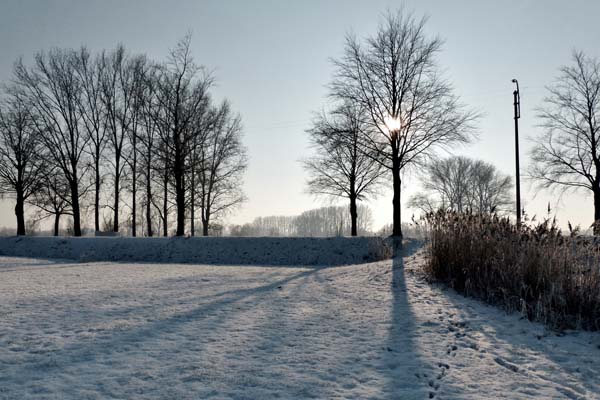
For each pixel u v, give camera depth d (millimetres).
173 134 29141
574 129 26125
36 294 10641
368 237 23328
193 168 30125
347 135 24797
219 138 36281
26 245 28984
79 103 34000
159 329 7082
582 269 8266
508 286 8648
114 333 6840
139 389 4680
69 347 6121
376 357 5719
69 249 27266
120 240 27141
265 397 4484
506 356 5797
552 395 4574
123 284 12648
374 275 12594
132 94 35125
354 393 4590
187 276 14938
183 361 5547
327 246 23297
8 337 6609
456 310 8219
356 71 24984
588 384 4871
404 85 24547
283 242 24297
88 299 9875
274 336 6672
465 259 10258
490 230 10562
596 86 25281
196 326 7281
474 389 4719
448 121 23859
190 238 26172
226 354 5820
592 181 25734
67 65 33719
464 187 51594
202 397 4484
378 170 30672
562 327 6992
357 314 8102
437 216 11992
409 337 6609
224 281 13297
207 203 36844
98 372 5172
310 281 12867
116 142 34688
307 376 5043
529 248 9109
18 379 4961
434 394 4578
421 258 14461
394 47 24594
